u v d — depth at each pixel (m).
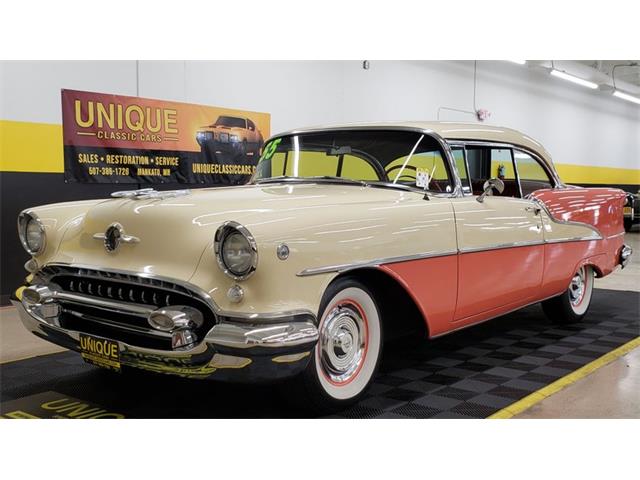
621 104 19.62
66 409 3.09
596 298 6.42
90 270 2.88
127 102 6.97
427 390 3.39
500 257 3.85
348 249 2.81
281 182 3.96
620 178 20.06
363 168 3.79
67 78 6.45
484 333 4.82
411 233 3.18
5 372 3.74
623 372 3.78
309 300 2.61
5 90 6.01
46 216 3.27
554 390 3.40
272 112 8.67
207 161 7.90
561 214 4.53
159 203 2.91
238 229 2.44
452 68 12.08
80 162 6.60
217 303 2.47
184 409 3.09
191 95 7.65
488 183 3.75
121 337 2.77
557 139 16.22
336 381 2.94
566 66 14.80
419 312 3.29
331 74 9.51
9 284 6.14
